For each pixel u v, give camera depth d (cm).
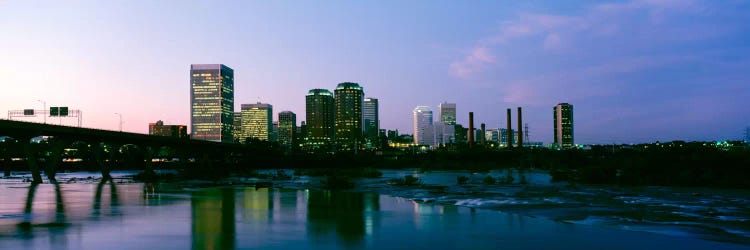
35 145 18775
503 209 4825
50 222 3828
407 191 7262
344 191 7331
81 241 3041
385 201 5650
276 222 3900
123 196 6309
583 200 5703
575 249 2905
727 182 7856
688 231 3506
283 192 7119
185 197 6172
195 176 13088
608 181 9300
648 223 3878
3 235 3238
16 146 18262
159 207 4947
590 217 4234
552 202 5469
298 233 3388
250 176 13562
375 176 13250
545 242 3100
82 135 12144
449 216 4288
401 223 3875
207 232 3391
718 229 3594
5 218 4062
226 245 2959
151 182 10400
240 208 4875
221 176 13150
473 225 3772
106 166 13400
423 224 3825
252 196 6353
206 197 6172
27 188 8062
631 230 3541
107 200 5712
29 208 4812
